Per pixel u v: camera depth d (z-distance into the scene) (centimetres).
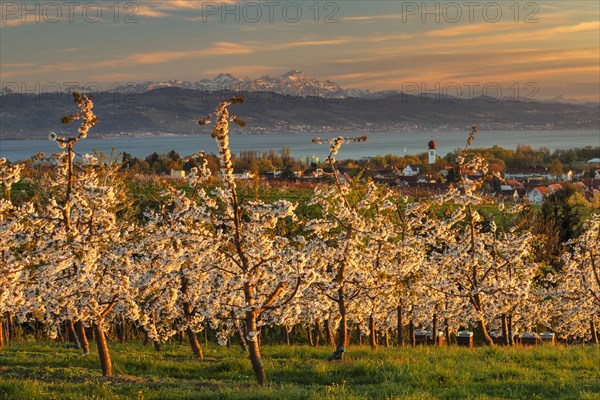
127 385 2148
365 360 2538
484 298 3581
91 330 4175
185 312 2852
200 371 2534
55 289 2312
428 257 3691
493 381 2227
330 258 2788
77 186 2519
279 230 3133
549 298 4453
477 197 3309
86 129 2295
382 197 3325
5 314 3294
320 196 3106
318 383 2327
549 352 2811
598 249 3662
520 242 3444
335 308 3284
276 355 2959
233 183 2230
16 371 2422
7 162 2634
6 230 2302
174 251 2398
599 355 2766
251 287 2298
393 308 3666
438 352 2900
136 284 2414
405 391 2016
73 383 2197
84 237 2261
